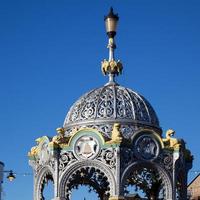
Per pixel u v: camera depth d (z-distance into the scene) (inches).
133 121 1518.2
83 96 1588.3
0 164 2196.1
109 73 1619.1
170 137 1544.0
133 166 1470.2
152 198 1668.3
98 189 1701.5
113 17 1642.5
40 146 1557.6
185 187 1581.0
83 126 1526.8
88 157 1472.7
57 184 1483.8
